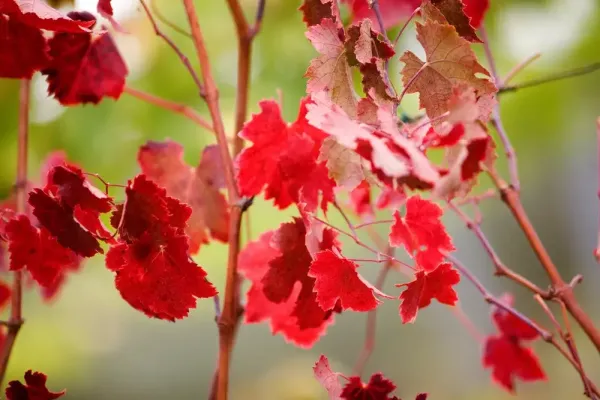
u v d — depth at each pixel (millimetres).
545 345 2613
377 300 1230
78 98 1342
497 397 2607
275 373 2473
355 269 1230
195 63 2041
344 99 1236
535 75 2061
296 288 1340
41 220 1239
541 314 2793
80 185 1238
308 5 1269
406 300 1225
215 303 1312
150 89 2076
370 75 1222
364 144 1170
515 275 1379
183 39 2018
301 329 1290
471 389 2715
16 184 1432
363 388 1258
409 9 1393
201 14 2006
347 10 1454
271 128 1281
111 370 2785
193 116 1450
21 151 1434
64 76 1331
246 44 1397
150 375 2807
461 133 1189
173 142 1391
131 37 1934
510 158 1409
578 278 1362
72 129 2100
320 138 1283
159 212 1231
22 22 1276
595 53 2062
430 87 1229
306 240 1243
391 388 1257
